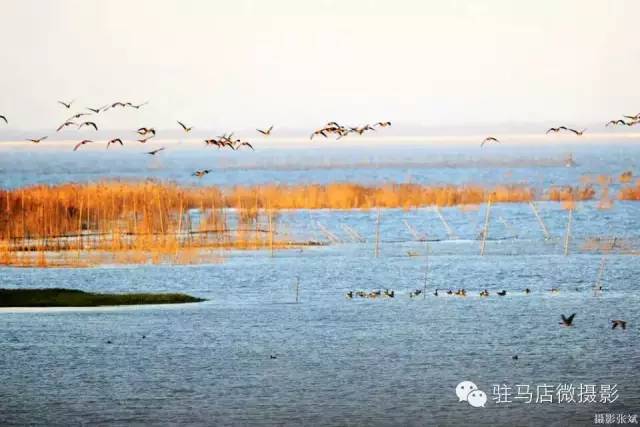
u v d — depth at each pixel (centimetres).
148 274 5903
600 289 5538
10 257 6341
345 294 5416
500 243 7262
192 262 6272
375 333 4525
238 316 4859
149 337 4453
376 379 3791
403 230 7906
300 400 3569
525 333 4525
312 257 6556
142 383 3781
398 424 3303
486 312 4975
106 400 3572
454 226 8081
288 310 5022
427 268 6141
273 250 6788
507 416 3381
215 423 3325
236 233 7356
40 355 4159
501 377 3831
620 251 6812
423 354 4169
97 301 5144
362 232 7731
